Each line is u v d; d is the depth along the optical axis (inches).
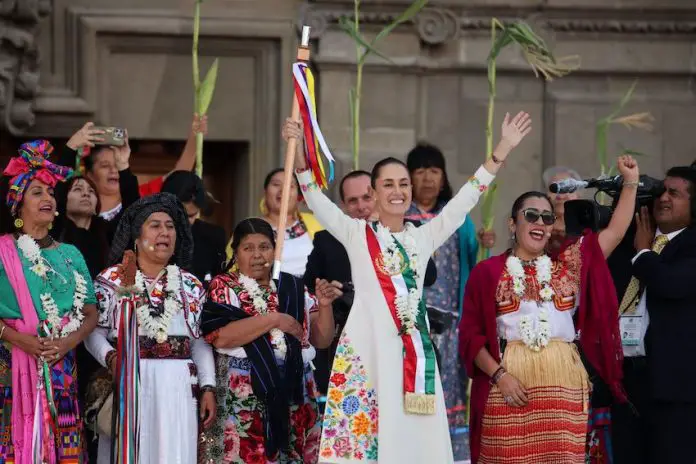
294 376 874.8
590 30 1310.3
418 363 813.2
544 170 1306.6
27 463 821.9
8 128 1226.0
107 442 870.4
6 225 885.2
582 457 866.1
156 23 1251.2
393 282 822.5
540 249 881.5
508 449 861.2
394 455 804.0
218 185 1321.4
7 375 832.3
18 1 1215.6
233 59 1273.4
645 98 1314.0
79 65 1249.4
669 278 898.7
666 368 908.6
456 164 1298.0
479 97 1301.7
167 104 1264.8
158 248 866.8
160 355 854.5
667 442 909.2
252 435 866.8
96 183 1035.9
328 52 1270.9
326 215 834.2
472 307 885.2
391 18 1279.5
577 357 872.3
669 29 1315.2
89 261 964.6
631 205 882.8
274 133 1272.1
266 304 882.1
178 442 845.2
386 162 844.6
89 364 929.5
